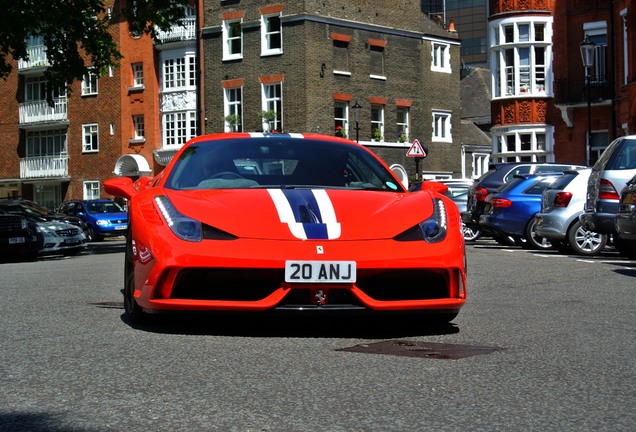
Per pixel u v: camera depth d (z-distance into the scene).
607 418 3.84
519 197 18.86
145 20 26.78
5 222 21.36
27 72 54.91
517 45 45.25
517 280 10.72
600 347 5.74
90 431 3.60
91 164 52.88
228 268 5.84
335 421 3.76
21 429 3.63
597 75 40.59
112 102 51.88
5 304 8.25
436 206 6.55
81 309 7.73
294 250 5.83
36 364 5.04
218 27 48.12
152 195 6.60
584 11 40.62
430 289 6.13
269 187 6.87
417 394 4.29
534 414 3.90
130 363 5.06
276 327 6.54
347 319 6.99
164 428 3.64
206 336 6.08
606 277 11.05
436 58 53.12
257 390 4.36
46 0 25.28
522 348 5.69
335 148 7.58
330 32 46.34
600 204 14.29
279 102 46.34
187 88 49.03
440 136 53.41
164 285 5.99
